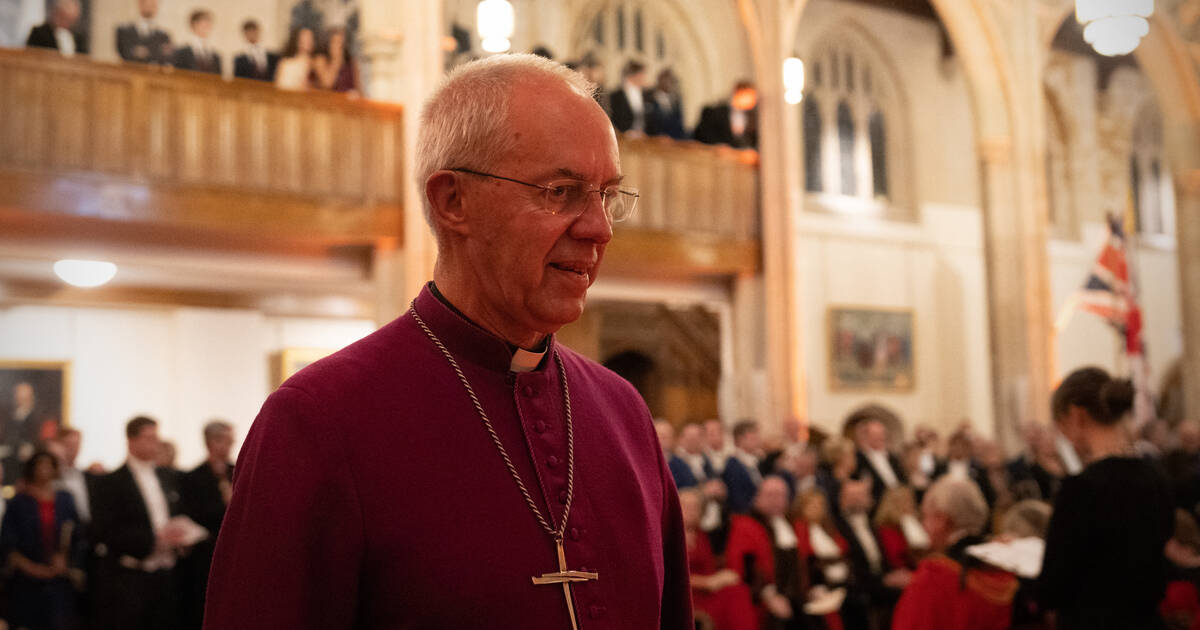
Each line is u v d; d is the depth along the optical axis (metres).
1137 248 23.86
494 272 1.36
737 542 6.81
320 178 10.58
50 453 7.22
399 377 1.34
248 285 13.02
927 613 3.86
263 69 10.90
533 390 1.42
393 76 12.16
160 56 10.90
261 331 14.20
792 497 9.73
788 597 6.80
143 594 6.80
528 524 1.31
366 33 12.20
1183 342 19.64
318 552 1.23
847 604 7.31
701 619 6.07
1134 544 3.08
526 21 16.91
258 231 10.14
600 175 1.36
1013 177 17.53
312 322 14.91
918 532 7.47
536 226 1.32
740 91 13.78
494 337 1.40
